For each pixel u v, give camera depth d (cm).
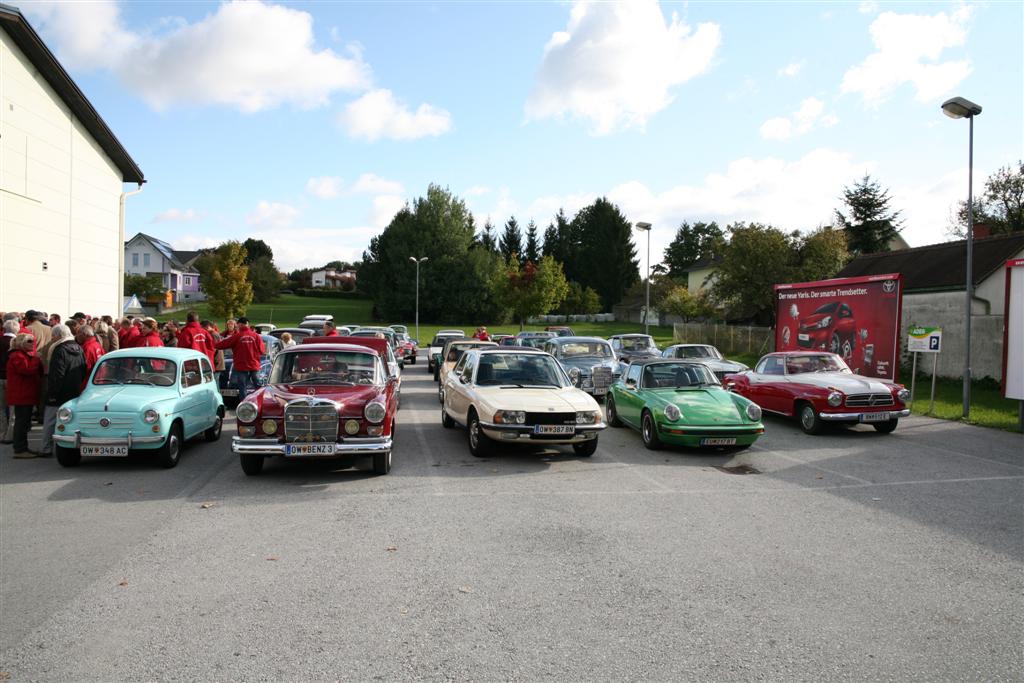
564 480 819
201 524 622
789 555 543
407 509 678
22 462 908
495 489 768
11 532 596
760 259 3588
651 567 514
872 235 5331
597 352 1830
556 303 5650
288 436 789
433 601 446
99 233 2300
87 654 371
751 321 4388
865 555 545
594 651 376
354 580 484
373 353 946
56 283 2036
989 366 2103
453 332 2873
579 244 10512
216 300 6034
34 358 928
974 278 2258
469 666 358
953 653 376
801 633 400
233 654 371
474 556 537
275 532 598
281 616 421
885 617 424
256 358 1381
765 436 1172
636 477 840
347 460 933
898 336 1525
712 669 356
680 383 1131
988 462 948
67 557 530
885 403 1144
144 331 1252
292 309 8719
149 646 380
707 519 649
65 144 2073
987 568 514
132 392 891
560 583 480
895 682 344
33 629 402
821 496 746
